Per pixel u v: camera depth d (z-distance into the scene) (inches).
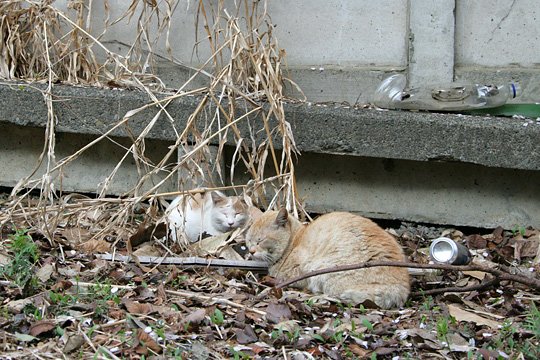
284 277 247.4
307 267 241.9
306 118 308.8
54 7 358.0
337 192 321.1
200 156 303.0
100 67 345.4
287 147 297.9
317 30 348.2
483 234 317.4
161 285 230.1
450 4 337.1
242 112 311.4
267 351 198.5
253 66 321.7
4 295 219.5
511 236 309.6
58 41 347.3
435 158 304.3
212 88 301.3
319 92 349.7
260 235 247.3
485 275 249.6
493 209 314.3
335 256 235.9
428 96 327.9
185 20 354.0
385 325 216.1
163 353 192.7
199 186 312.2
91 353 191.0
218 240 279.0
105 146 330.6
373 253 234.2
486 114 325.4
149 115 315.0
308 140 309.7
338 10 346.3
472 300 242.4
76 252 261.0
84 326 203.6
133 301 218.2
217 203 292.4
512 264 281.9
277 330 207.9
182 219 287.7
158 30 343.3
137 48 355.6
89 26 346.9
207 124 312.0
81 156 333.1
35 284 225.0
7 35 350.3
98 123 318.7
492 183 313.0
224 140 297.7
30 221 282.4
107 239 281.6
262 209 320.8
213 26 350.9
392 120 304.7
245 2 335.6
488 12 340.5
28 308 209.2
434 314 227.0
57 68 351.3
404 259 239.5
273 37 342.3
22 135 334.6
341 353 200.4
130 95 317.4
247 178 325.4
